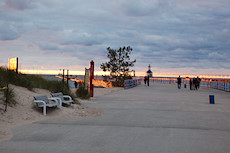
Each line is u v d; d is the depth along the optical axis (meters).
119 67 39.16
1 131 7.22
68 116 10.34
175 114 11.45
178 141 6.54
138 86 39.53
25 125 8.30
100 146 6.00
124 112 11.96
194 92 27.27
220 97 21.31
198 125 8.88
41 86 16.33
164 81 56.94
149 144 6.21
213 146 6.06
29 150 5.58
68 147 5.87
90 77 20.22
